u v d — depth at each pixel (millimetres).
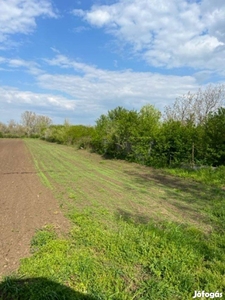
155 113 20906
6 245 3965
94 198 7027
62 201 6648
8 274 3156
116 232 4457
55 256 3488
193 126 13078
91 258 3512
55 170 12414
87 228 4586
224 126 10961
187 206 6383
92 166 14312
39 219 5203
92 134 23641
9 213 5586
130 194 7613
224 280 3061
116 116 19062
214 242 4129
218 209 6043
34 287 2869
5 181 9414
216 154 11102
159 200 6941
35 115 73625
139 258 3559
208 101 21250
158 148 14289
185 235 4305
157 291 2852
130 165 14938
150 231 4379
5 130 67562
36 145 34219
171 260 3445
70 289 2871
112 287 2926
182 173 11266
